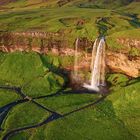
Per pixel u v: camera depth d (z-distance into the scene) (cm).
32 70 19125
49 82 17725
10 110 15300
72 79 18312
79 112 14712
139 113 14288
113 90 16575
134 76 17162
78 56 19062
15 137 12938
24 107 15475
